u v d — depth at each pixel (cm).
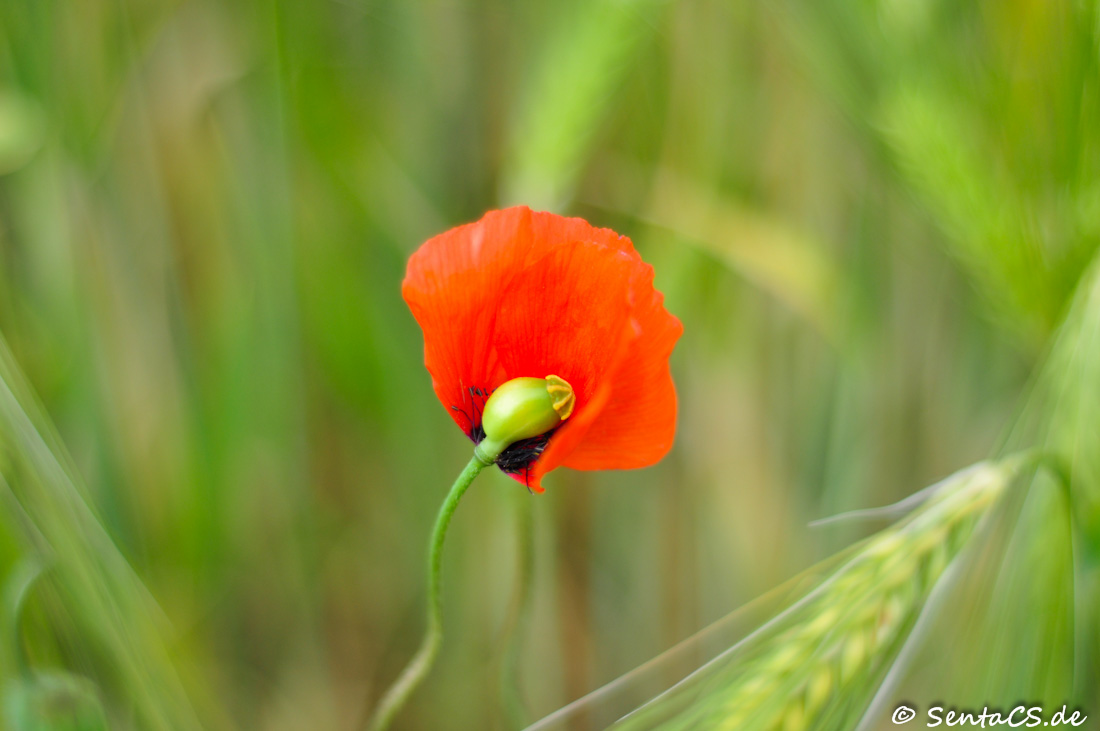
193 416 77
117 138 75
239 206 78
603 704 83
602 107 66
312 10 77
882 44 66
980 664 61
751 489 82
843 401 80
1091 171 63
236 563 78
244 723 77
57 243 69
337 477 83
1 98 67
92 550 59
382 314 79
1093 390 60
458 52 79
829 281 74
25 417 58
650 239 78
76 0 70
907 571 57
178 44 76
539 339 55
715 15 76
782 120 81
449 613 82
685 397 84
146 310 77
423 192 80
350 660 83
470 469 56
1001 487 58
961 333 79
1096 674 61
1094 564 60
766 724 56
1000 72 64
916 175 65
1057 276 64
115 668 59
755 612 71
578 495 82
